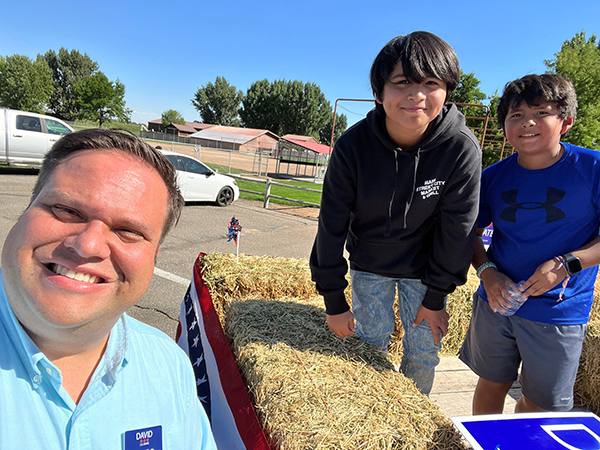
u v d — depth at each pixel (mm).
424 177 1707
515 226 1940
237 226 3295
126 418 898
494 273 1967
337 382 1725
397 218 1833
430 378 2135
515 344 2066
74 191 761
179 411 1034
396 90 1488
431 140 1596
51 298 734
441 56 1449
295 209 12273
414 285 2092
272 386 1654
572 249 1840
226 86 93062
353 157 1737
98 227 763
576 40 35312
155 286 4449
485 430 1317
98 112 62312
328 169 1844
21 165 13500
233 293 2861
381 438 1390
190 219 8609
